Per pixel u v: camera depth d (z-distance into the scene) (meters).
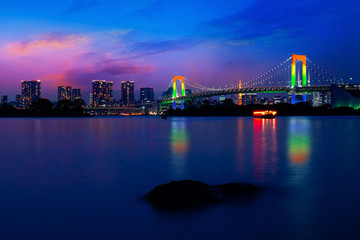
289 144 29.19
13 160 19.80
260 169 15.70
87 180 13.34
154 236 7.24
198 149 25.48
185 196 9.41
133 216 8.45
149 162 18.53
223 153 22.64
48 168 16.61
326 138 35.97
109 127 71.44
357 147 26.27
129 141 33.91
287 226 7.72
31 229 7.70
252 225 7.78
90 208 9.23
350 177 13.47
